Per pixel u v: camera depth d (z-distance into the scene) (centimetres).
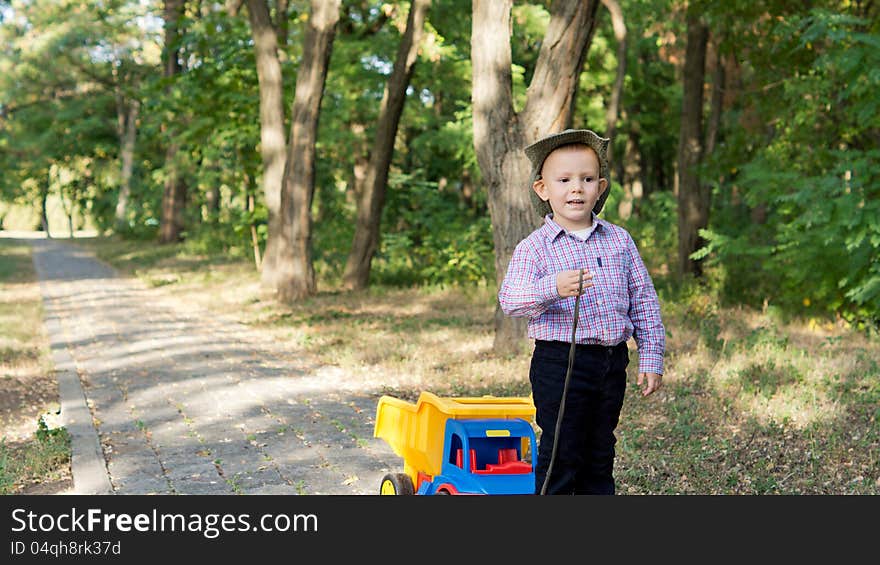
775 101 1614
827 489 592
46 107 5044
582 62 1132
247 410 871
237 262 3081
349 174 2962
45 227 8006
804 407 802
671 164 4281
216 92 2194
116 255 4053
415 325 1462
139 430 786
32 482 625
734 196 2561
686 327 1312
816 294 1310
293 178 1919
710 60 1914
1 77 4716
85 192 7088
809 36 1139
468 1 2391
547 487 382
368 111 2545
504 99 1133
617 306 381
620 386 387
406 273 2222
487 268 2025
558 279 362
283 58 2320
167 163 3391
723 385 902
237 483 614
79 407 877
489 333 1352
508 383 962
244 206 2853
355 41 2408
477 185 3044
